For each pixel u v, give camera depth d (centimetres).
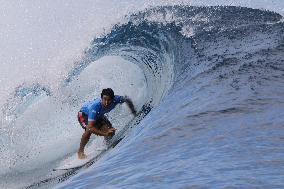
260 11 3688
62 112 2988
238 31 3189
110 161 1234
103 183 980
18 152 2731
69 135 2767
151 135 1405
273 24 3316
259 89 1716
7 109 3120
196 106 1673
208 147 1082
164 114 1825
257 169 793
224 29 3303
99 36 3984
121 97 2466
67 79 3456
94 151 2392
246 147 1001
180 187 724
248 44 2764
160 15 3816
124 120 2541
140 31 3719
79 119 2423
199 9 3847
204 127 1338
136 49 3544
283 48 2450
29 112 3020
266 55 2338
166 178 829
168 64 3112
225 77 2053
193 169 856
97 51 3875
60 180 2197
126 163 1150
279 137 1067
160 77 2942
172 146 1216
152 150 1229
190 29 3438
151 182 827
